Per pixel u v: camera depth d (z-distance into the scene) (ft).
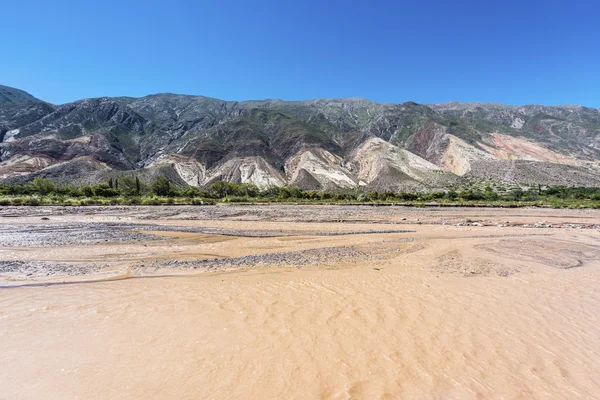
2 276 31.19
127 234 61.31
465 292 25.71
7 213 102.89
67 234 59.57
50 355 15.56
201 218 97.50
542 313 21.38
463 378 13.84
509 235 64.28
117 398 12.34
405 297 24.29
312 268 34.81
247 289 26.43
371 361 15.06
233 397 12.40
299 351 15.90
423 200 220.23
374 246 50.16
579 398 12.62
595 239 58.49
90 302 23.29
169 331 18.17
